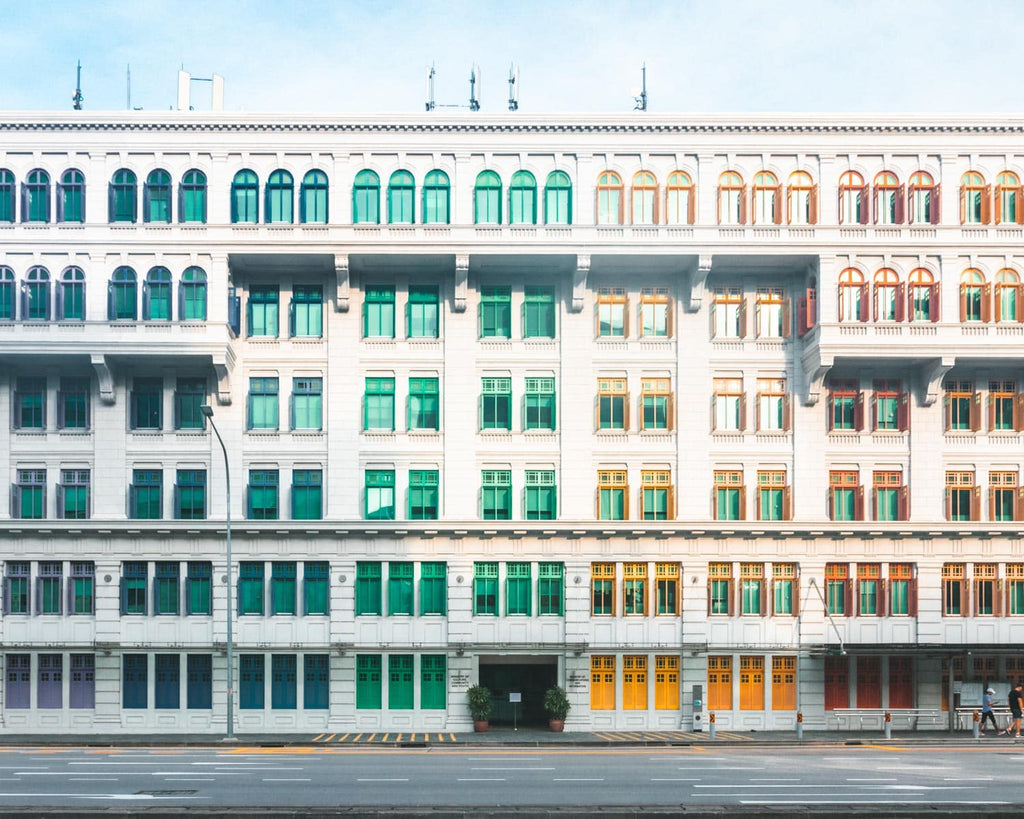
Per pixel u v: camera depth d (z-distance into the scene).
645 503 40.12
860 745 34.09
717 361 40.62
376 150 39.84
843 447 40.50
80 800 20.83
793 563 39.84
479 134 40.00
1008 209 40.25
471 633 39.00
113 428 39.41
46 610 39.06
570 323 40.41
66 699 38.69
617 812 18.19
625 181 40.25
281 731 38.59
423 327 40.72
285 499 39.66
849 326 38.75
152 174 39.69
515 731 38.41
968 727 39.16
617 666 39.38
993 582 40.03
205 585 39.22
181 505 39.59
